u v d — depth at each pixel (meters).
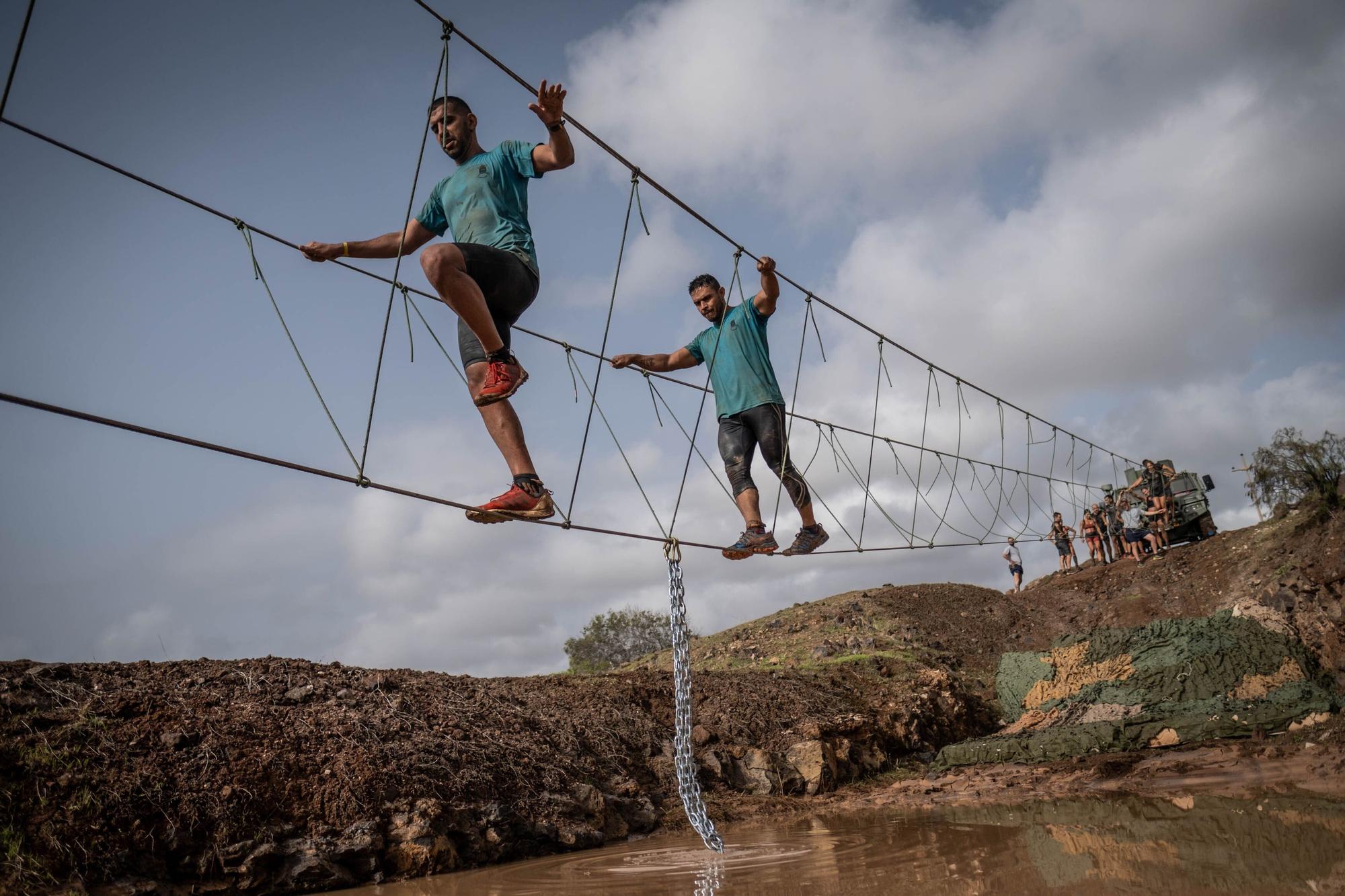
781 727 13.69
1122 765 11.37
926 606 24.66
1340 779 8.63
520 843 9.09
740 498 6.30
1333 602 13.83
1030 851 6.78
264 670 9.85
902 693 16.47
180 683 9.01
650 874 7.22
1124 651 14.71
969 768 13.25
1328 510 20.14
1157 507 24.95
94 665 9.00
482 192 4.48
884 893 5.61
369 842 7.81
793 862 7.22
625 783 10.85
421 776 8.77
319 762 8.38
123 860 6.89
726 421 6.57
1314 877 5.12
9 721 7.46
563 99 4.32
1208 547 23.27
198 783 7.59
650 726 12.63
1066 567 27.12
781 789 12.41
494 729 10.44
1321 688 12.39
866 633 22.09
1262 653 13.16
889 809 10.68
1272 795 8.37
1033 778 11.68
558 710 11.92
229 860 7.27
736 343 6.52
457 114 4.72
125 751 7.61
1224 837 6.61
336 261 4.95
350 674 10.47
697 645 24.41
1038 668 15.61
